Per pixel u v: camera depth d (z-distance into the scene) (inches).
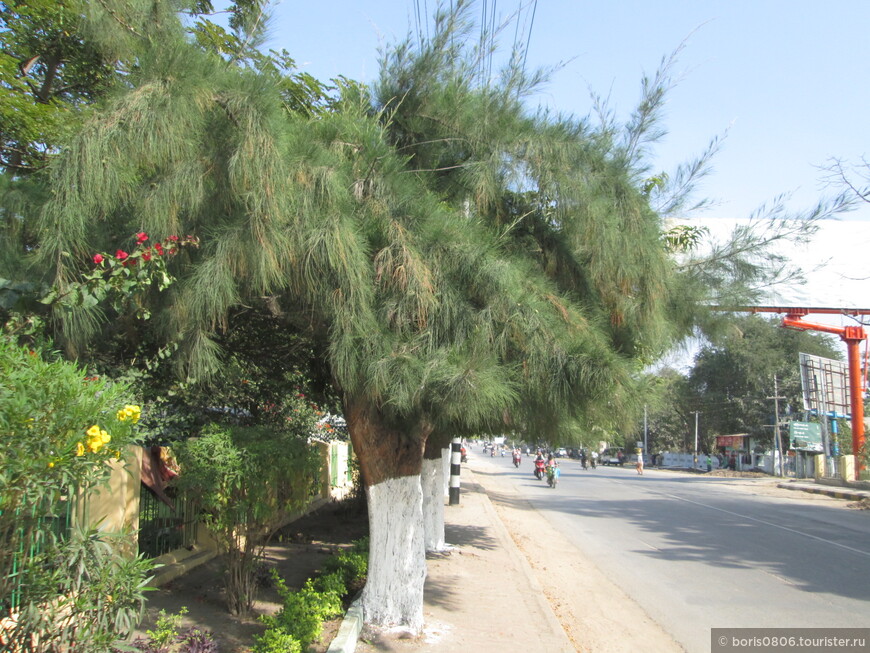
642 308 216.8
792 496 1003.9
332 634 216.1
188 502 308.8
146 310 178.1
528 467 1987.0
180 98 161.9
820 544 508.7
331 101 308.0
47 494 116.0
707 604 316.2
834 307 653.3
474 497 801.6
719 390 1924.2
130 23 197.3
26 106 266.1
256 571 262.1
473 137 220.5
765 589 349.1
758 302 271.0
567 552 463.5
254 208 163.3
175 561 293.4
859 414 1064.2
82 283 164.2
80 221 160.4
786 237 267.7
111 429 122.3
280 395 321.1
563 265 222.2
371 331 172.2
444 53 227.3
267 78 174.2
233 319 218.4
